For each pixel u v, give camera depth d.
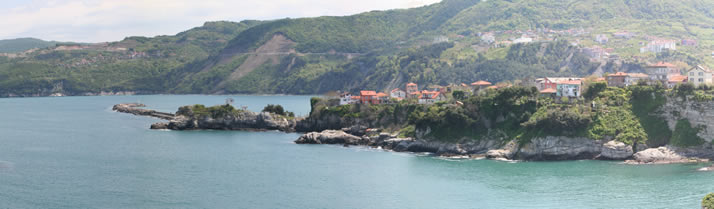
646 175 170.38
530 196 152.00
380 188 162.75
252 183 168.88
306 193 157.62
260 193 157.62
